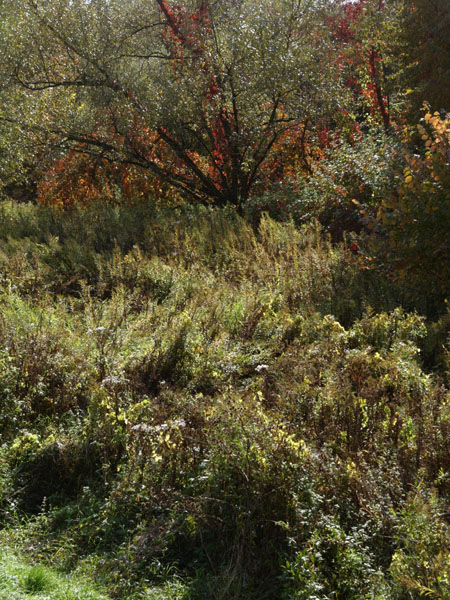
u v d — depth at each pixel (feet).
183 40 58.65
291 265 35.53
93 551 14.73
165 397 20.59
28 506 16.80
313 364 22.85
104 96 57.52
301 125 64.13
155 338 25.82
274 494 14.51
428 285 30.76
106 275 37.22
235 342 26.89
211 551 14.46
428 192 30.42
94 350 25.17
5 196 70.38
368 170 44.47
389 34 72.38
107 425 18.57
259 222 49.67
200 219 49.16
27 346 23.57
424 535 12.76
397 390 20.63
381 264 32.60
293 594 12.46
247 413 16.44
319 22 61.36
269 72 55.62
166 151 63.05
